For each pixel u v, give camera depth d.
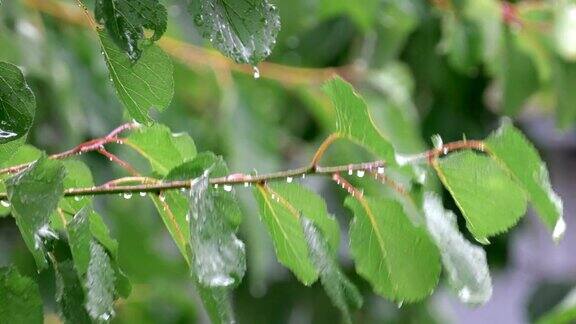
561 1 1.88
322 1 1.96
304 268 1.18
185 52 2.02
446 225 1.17
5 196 1.12
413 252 1.17
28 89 1.09
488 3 1.92
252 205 1.81
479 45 1.96
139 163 1.71
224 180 1.13
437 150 1.17
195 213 1.10
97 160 1.77
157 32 1.08
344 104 1.15
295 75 2.14
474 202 1.17
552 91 2.04
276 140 2.09
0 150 1.11
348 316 1.15
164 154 1.19
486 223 1.17
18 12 1.71
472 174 1.16
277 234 1.17
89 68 1.95
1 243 2.04
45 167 1.08
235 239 1.11
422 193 1.16
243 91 2.06
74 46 1.94
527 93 1.97
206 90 2.18
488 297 1.16
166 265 2.13
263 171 2.04
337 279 1.15
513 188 1.16
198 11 1.09
